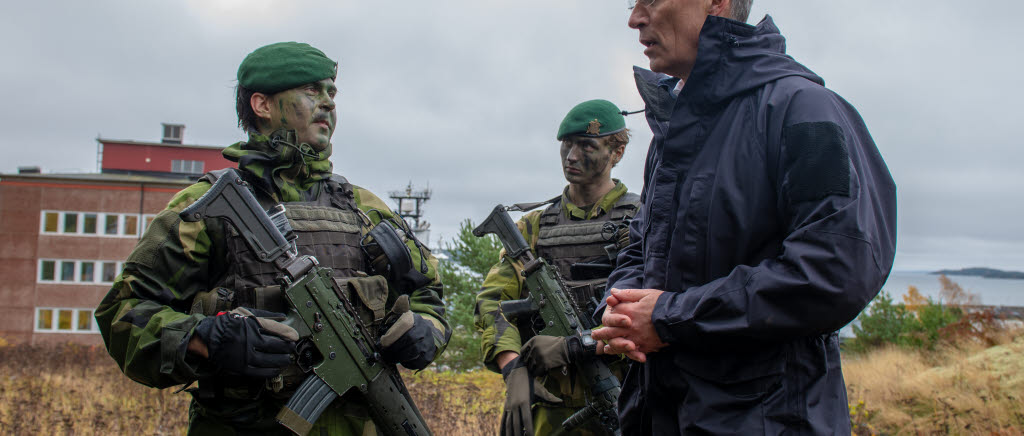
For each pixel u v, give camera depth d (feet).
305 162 9.52
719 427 6.24
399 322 9.01
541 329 14.12
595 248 14.65
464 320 40.11
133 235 135.23
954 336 43.09
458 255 41.34
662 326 6.24
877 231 5.95
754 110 6.47
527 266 13.93
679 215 6.67
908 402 28.07
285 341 8.04
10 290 132.98
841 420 6.36
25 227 134.00
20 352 70.13
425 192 120.98
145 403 27.68
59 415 24.61
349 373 8.75
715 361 6.33
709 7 7.11
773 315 5.83
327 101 9.79
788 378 6.19
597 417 13.28
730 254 6.44
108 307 8.51
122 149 159.33
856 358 48.96
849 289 5.62
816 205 5.84
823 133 5.94
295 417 8.23
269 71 9.45
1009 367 29.25
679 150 6.79
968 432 22.67
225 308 8.55
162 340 7.89
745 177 6.38
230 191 8.21
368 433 9.17
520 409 12.90
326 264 9.13
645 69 7.61
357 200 10.44
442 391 32.89
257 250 8.28
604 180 15.42
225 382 8.50
